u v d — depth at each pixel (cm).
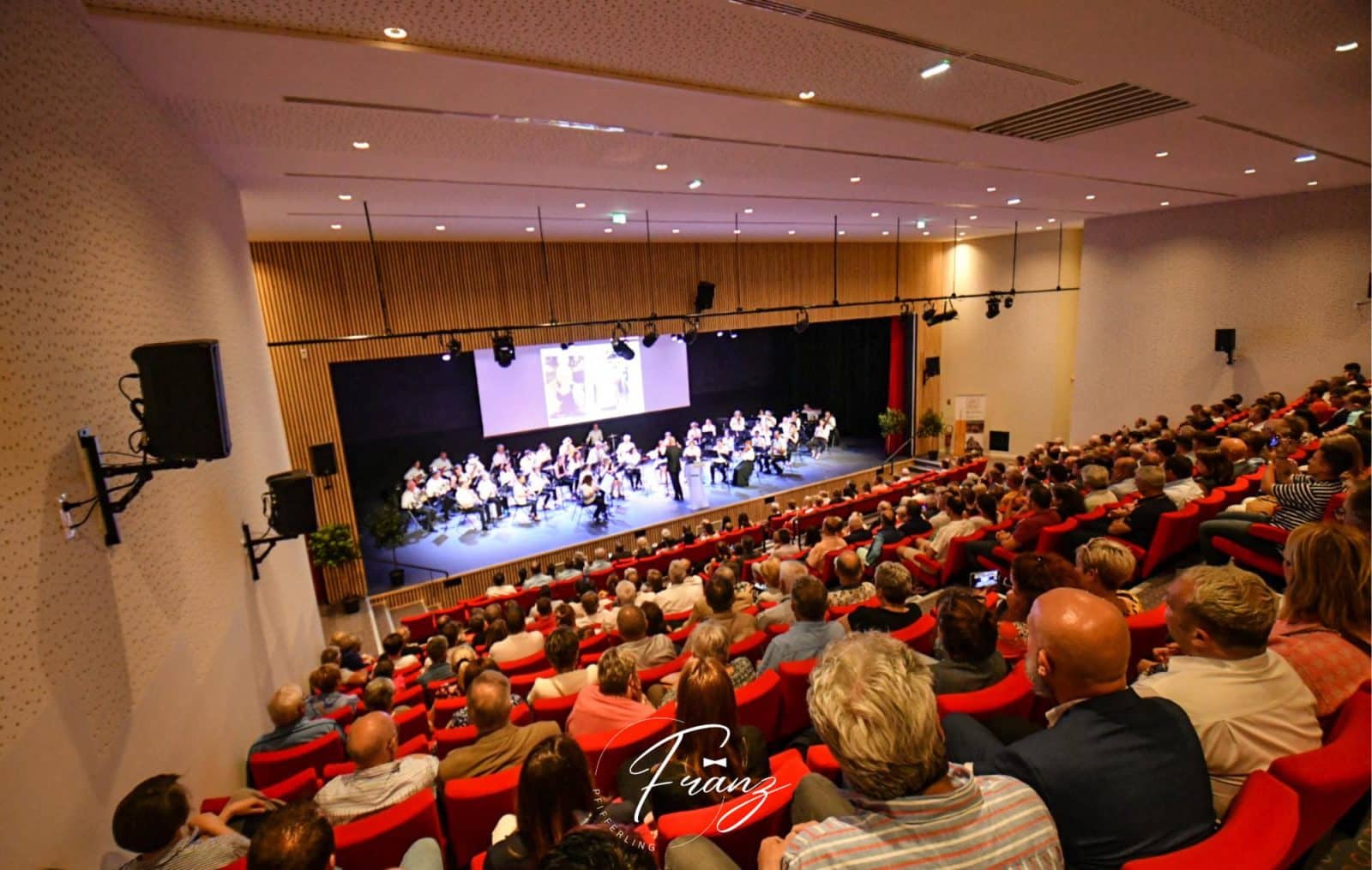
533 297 1201
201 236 454
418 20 314
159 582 282
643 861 105
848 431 2106
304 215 800
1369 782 143
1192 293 1213
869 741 117
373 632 991
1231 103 520
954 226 1348
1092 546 309
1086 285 1355
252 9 294
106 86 299
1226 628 165
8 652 178
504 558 1196
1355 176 923
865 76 421
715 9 319
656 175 689
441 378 1580
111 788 221
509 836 178
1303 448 557
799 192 842
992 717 205
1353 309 1048
